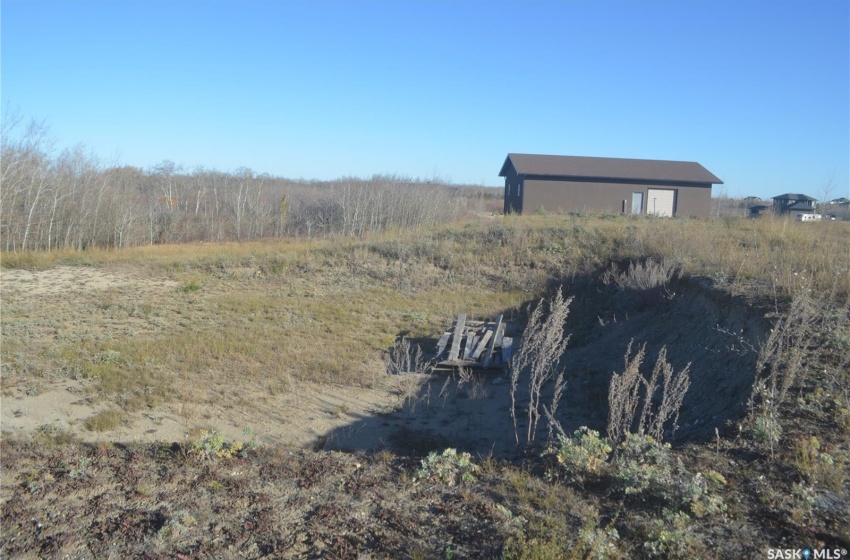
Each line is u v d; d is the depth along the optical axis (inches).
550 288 629.6
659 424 224.4
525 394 365.1
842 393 236.2
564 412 329.7
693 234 648.4
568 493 183.2
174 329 489.7
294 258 762.8
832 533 153.1
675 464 196.1
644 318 478.9
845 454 193.9
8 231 991.6
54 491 199.6
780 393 241.6
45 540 166.9
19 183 1011.3
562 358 447.2
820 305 325.1
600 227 787.4
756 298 360.5
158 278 719.7
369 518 174.9
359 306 584.1
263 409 324.8
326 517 175.3
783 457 195.5
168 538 165.9
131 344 432.5
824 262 421.4
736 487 179.6
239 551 158.6
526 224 829.2
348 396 353.4
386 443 283.0
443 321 537.6
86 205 1090.7
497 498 184.4
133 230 1168.8
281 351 426.6
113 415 297.9
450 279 681.6
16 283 685.9
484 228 836.6
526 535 157.3
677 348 390.9
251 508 184.4
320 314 550.9
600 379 380.2
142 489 199.2
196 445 233.1
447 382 380.2
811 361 265.1
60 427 283.9
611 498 179.5
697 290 437.1
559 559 142.9
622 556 147.9
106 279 713.0
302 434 293.0
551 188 1238.3
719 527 157.9
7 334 454.0
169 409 317.1
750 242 605.9
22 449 244.5
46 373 358.3
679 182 1242.0
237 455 236.2
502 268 700.7
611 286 602.2
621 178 1235.2
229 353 416.2
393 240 800.9
